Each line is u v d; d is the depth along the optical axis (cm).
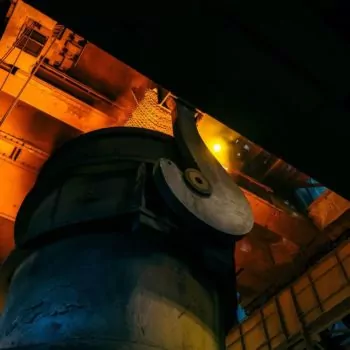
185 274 504
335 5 439
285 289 1472
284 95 480
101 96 1315
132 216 508
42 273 486
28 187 1321
